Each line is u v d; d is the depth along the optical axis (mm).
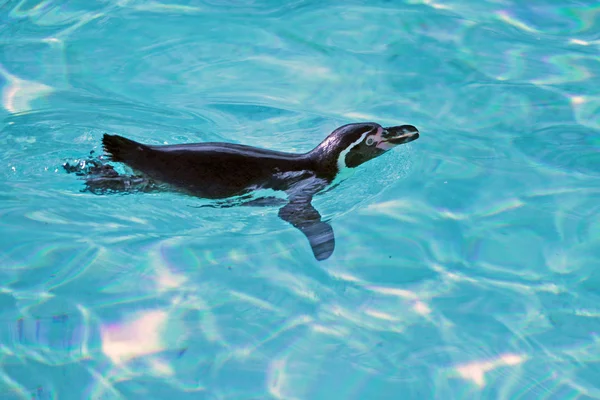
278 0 11914
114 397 5332
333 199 7613
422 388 5504
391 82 9891
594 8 11742
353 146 7750
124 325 5965
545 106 9398
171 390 5418
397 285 6488
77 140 8250
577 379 5602
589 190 7805
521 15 11625
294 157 7684
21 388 5367
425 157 8328
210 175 7227
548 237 7129
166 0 11820
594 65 10312
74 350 5715
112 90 9492
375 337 5949
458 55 10555
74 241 6855
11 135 8297
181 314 6098
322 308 6219
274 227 7164
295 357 5734
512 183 7918
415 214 7406
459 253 6906
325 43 10781
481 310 6250
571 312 6238
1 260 6590
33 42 10609
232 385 5480
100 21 11164
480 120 9109
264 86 9719
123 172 7430
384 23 11312
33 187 7520
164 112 9016
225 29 11055
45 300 6184
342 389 5484
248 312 6141
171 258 6707
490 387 5523
